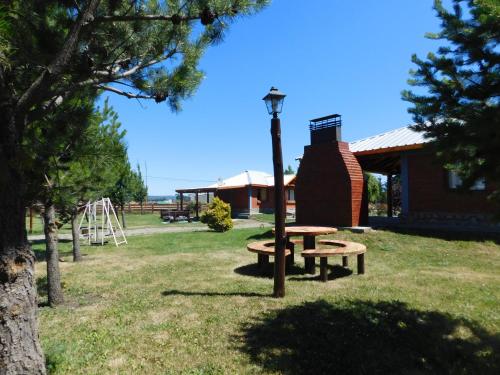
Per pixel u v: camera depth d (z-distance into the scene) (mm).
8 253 2479
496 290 6203
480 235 10914
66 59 2510
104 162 4605
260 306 5445
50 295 5754
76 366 3639
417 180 13297
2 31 2113
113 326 4742
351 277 7328
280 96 5812
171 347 4066
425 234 11484
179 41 3902
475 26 3365
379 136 15828
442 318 4891
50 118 3732
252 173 32750
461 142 3297
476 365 3686
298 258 9695
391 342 4168
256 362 3691
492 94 3402
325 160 13531
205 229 20000
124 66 3869
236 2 3225
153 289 6645
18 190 2555
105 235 17203
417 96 3830
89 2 2543
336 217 13062
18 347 2502
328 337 4273
